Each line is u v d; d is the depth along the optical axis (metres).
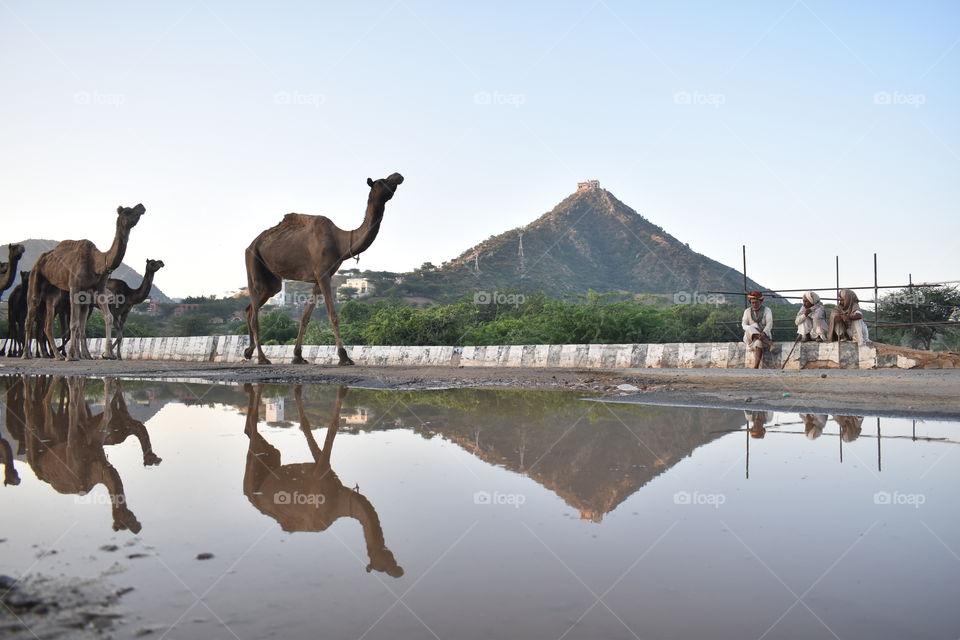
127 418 5.23
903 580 1.67
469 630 1.36
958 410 5.40
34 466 3.25
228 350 18.44
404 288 161.75
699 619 1.42
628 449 3.65
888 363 9.91
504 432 4.30
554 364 13.09
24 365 14.80
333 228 12.36
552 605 1.50
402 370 11.43
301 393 7.61
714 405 6.00
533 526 2.16
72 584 1.64
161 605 1.51
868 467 3.14
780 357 10.94
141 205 15.48
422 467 3.16
